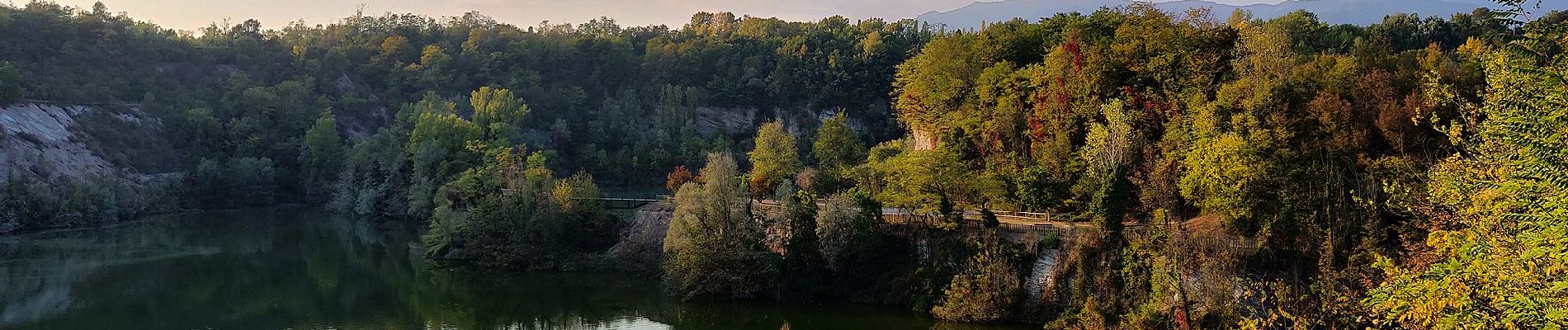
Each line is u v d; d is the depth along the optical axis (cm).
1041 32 7888
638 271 7075
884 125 15475
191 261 8106
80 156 11350
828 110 15900
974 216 5856
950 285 5322
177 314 6122
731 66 17350
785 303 5847
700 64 17538
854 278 5888
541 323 5888
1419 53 6894
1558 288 2180
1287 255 4478
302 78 16188
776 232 6412
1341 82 5297
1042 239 5212
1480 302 2600
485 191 8469
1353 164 4678
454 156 10662
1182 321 4134
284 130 14325
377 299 6619
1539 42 2427
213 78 15912
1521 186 2342
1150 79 6256
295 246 8994
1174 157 5297
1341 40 9406
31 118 11306
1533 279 2364
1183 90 5900
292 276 7475
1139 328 4328
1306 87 5244
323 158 13250
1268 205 4700
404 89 17125
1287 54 5944
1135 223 5291
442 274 7338
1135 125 5775
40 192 9800
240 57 16738
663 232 7212
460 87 16850
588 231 7788
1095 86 6269
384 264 7962
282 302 6512
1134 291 4656
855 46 17050
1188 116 5547
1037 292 5084
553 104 15988
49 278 7162
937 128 7381
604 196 9956
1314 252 4384
